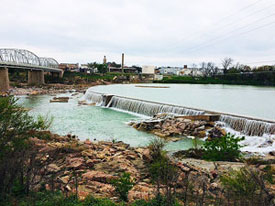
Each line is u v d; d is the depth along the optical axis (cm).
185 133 2852
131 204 967
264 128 2623
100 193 1095
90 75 16412
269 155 2028
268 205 870
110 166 1534
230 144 1830
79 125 3447
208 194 1062
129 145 2288
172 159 1634
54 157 1591
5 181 966
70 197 992
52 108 5116
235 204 906
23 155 1062
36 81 12081
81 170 1425
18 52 10562
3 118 1061
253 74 13000
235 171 1282
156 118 3503
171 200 952
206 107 4822
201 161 1694
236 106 5056
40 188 1049
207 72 16138
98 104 5709
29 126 1183
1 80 8838
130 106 4791
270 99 6481
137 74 18788
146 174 1403
